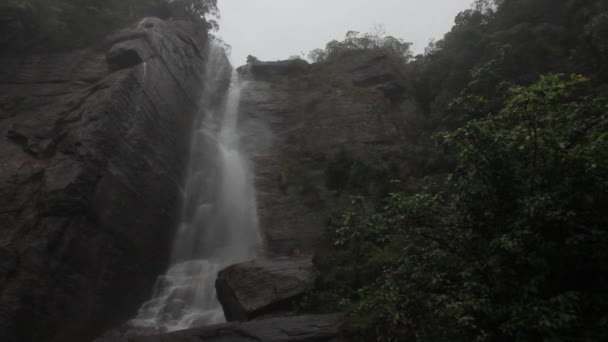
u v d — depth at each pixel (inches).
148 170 909.2
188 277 888.3
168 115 1045.2
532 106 359.9
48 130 816.3
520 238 338.3
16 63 969.5
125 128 866.8
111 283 755.4
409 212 395.9
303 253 853.2
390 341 422.6
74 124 810.2
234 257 938.1
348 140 1087.0
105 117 821.9
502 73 890.7
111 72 970.7
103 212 759.1
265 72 1467.8
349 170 962.1
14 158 765.3
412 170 922.7
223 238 993.5
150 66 1011.3
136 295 813.2
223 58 1475.1
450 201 423.2
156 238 901.8
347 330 506.9
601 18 855.7
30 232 666.8
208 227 1015.6
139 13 1280.8
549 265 340.2
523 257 338.6
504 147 372.2
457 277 386.0
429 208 397.4
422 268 394.3
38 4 984.3
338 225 770.8
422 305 382.0
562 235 349.4
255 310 621.9
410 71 1414.9
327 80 1309.1
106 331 728.3
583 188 339.9
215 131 1229.1
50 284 649.0
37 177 740.0
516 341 323.0
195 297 832.3
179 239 995.3
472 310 346.0
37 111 877.8
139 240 842.8
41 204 697.0
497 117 388.5
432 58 1317.7
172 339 531.8
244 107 1301.7
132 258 816.9
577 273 353.4
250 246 938.7
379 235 414.6
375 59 1373.0
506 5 1203.9
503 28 1112.8
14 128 813.2
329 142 1100.5
